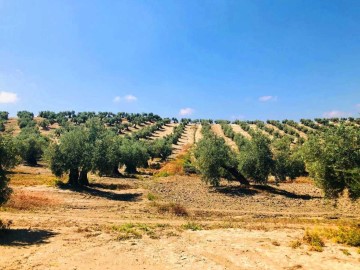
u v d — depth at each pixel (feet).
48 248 53.52
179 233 67.31
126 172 243.60
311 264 47.52
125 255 50.83
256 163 158.10
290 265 47.06
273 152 171.22
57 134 441.27
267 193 143.43
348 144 67.82
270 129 456.45
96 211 95.86
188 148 405.80
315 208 117.19
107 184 156.35
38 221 76.13
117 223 78.64
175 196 132.98
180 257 50.19
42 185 137.69
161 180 184.85
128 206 105.91
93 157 142.31
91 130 153.48
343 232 64.28
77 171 144.77
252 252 53.16
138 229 70.03
